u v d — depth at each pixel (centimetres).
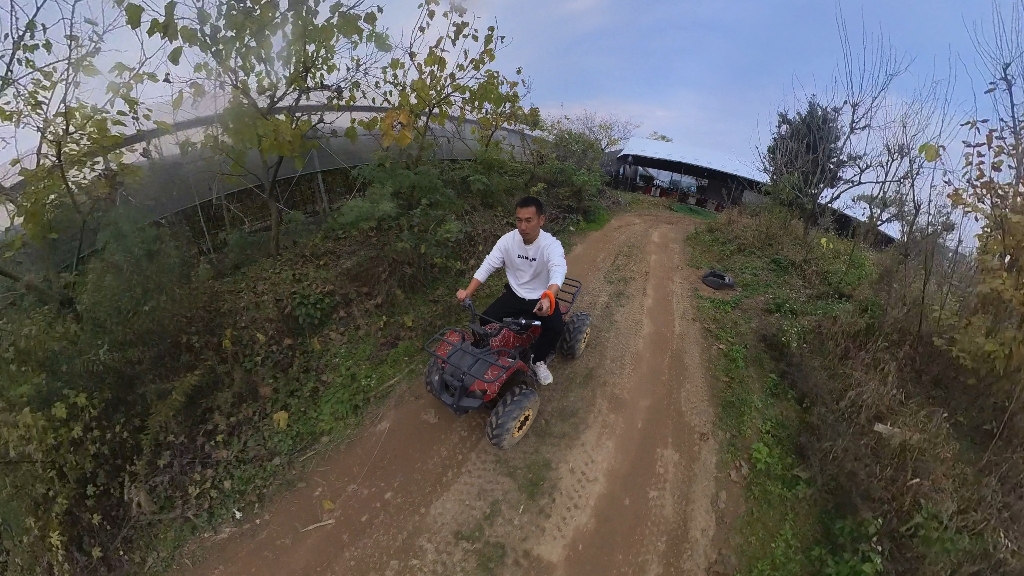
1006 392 507
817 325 662
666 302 755
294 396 530
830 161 995
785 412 539
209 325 547
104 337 461
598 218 1170
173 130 616
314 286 634
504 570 387
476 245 836
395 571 385
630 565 395
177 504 427
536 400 452
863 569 377
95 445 421
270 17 520
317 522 419
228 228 708
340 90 657
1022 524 416
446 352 450
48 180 485
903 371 571
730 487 459
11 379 416
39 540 389
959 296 577
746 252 950
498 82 882
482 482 452
